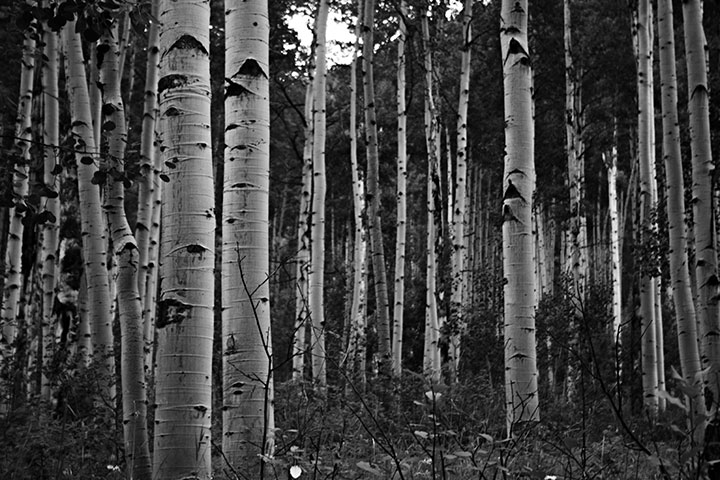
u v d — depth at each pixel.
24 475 5.49
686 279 11.17
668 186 11.46
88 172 7.63
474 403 8.23
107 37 7.21
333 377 10.78
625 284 34.72
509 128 7.87
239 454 5.28
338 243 45.28
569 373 15.06
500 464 3.98
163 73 4.59
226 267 5.56
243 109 5.63
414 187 36.41
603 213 41.06
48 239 11.53
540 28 25.88
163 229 4.51
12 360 9.80
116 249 6.50
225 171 5.68
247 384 5.40
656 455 3.12
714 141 14.19
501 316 21.20
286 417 6.24
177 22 4.59
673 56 11.84
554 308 16.92
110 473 5.91
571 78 22.70
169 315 4.38
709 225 9.21
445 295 18.77
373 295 31.88
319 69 15.62
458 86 28.08
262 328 5.50
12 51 7.93
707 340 8.90
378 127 29.50
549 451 5.35
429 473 4.39
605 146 30.17
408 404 9.37
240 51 5.67
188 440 4.27
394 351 17.53
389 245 31.66
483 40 26.36
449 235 23.75
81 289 9.98
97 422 6.89
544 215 33.28
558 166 29.55
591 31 25.08
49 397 9.38
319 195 15.28
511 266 7.66
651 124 17.53
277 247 32.59
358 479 4.26
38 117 13.95
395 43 26.30
